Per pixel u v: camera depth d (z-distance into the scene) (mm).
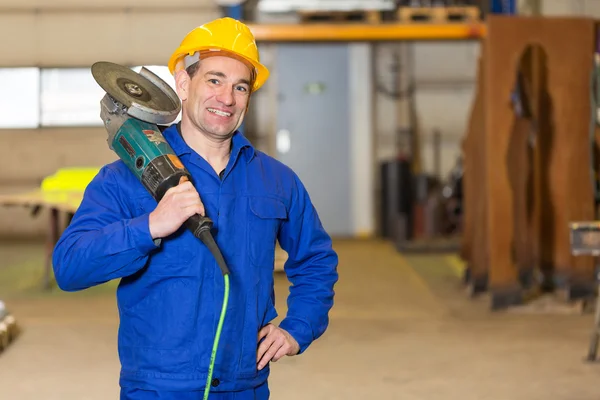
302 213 1863
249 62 1687
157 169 1562
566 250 6023
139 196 1626
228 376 1619
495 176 5820
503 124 5789
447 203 10867
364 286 7051
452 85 11391
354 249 9898
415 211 10898
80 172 7578
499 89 5785
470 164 6730
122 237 1499
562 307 5801
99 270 1524
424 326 5340
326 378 4078
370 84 11281
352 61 11281
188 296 1596
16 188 10453
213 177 1676
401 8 8398
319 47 11273
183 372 1577
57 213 6832
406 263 8586
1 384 3986
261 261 1697
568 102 5973
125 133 1612
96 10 10047
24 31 10117
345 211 11398
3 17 10102
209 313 1602
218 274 1615
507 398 3721
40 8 10078
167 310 1592
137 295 1611
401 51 11344
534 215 6375
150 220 1500
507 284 5844
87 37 10078
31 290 6738
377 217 11336
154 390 1573
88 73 10234
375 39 7652
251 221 1698
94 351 4664
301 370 4234
